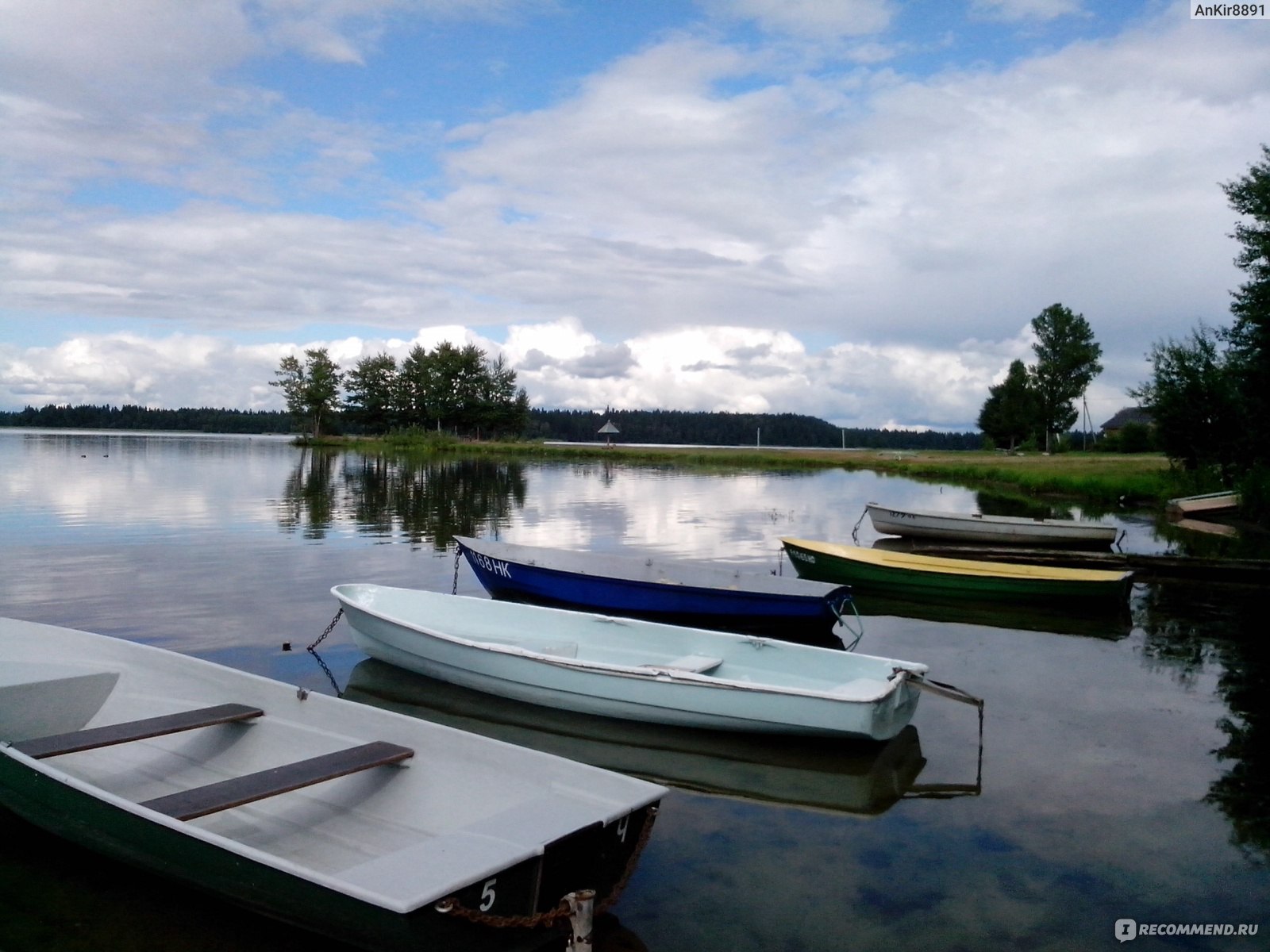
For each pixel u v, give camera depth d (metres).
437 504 29.73
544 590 13.66
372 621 9.73
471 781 5.52
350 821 5.65
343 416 97.81
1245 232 27.47
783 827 6.50
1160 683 10.43
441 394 93.00
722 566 18.66
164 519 23.23
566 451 77.94
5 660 7.74
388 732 5.90
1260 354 27.25
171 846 4.74
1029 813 6.77
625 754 7.95
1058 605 14.88
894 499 37.50
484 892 4.17
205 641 11.05
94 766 6.48
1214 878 5.79
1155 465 52.94
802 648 8.91
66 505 25.69
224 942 4.73
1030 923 5.22
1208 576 18.58
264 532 21.16
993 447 90.00
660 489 39.88
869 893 5.53
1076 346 78.94
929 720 9.01
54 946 4.65
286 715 6.40
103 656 7.55
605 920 5.15
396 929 4.04
